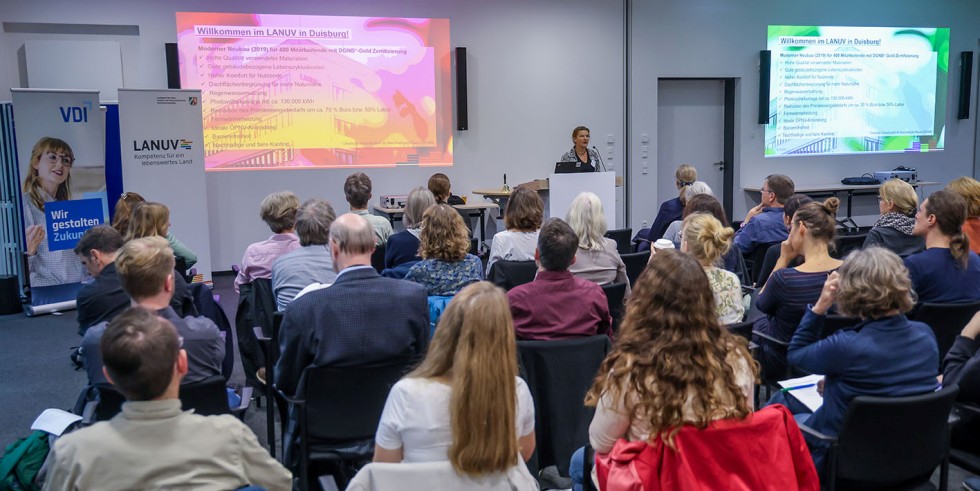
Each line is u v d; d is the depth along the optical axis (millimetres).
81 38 7648
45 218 6426
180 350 1712
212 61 7918
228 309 6656
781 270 3236
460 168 8953
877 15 10102
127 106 6840
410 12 8547
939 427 2232
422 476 1653
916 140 10469
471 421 1671
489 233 9211
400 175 8703
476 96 8930
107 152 7211
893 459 2203
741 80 9766
